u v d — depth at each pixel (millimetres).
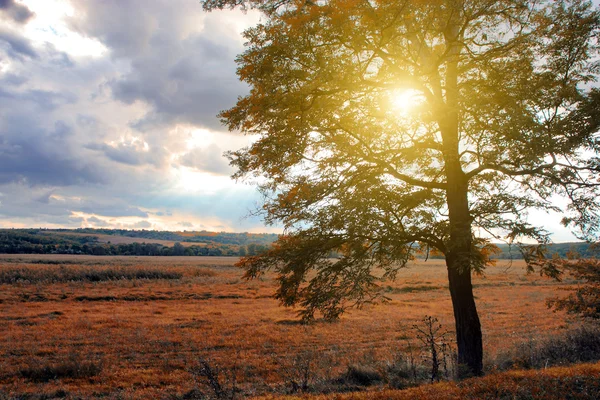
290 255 8906
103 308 25578
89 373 11750
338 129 8703
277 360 13336
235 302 30016
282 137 8109
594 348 11516
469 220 8430
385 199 8492
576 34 8086
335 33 7699
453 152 8625
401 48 9094
